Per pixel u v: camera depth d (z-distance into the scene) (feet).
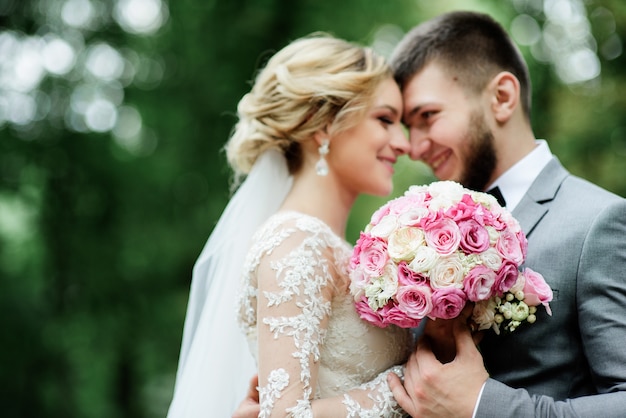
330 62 8.98
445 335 7.82
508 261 6.95
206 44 27.09
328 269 7.93
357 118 8.83
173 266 30.30
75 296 30.73
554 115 27.20
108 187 30.09
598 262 7.36
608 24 26.94
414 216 7.25
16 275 32.35
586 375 7.51
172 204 30.22
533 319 7.23
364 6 25.86
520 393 7.16
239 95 27.07
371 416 7.52
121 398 32.76
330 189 9.14
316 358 7.56
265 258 7.86
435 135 9.12
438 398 7.24
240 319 8.52
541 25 27.86
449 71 9.12
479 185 9.16
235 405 8.97
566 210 7.92
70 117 30.09
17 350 30.96
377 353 8.09
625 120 26.71
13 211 34.27
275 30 26.21
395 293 7.07
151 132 30.66
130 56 30.07
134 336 31.01
